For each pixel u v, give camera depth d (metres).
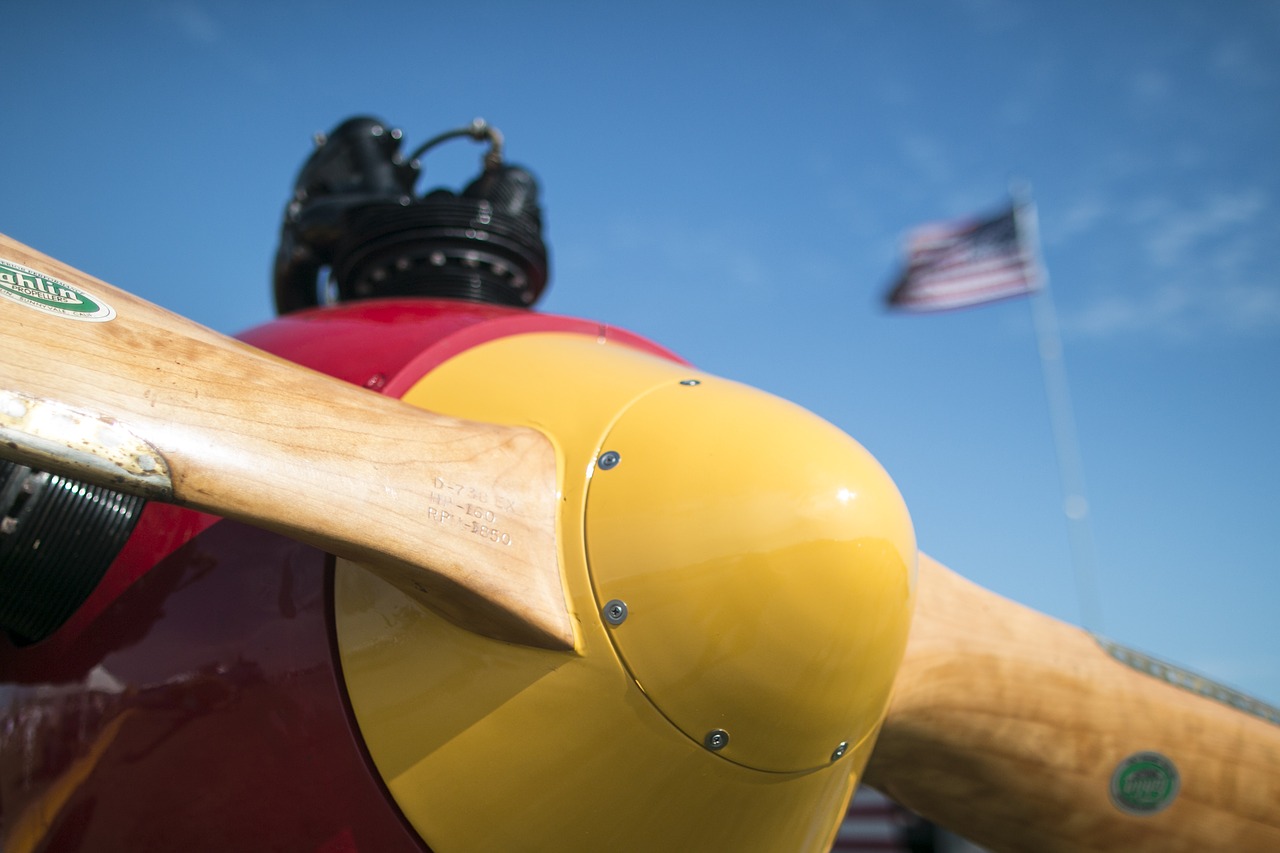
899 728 3.02
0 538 2.25
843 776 2.42
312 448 1.79
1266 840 3.30
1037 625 3.16
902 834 4.98
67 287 1.70
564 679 2.08
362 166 4.23
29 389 1.52
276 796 2.16
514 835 2.11
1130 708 3.16
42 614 2.33
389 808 2.12
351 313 2.99
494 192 4.30
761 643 2.07
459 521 1.96
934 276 14.12
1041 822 3.25
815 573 2.08
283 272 4.31
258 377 1.81
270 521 1.71
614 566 2.12
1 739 2.38
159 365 1.69
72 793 2.26
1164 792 3.22
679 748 2.11
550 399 2.42
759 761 2.16
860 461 2.28
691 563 2.09
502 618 2.00
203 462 1.64
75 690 2.30
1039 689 3.07
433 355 2.66
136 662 2.27
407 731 2.12
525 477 2.16
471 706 2.09
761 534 2.09
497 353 2.66
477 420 2.41
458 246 3.79
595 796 2.10
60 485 2.28
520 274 3.92
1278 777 3.29
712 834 2.20
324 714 2.17
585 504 2.19
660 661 2.08
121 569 2.34
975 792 3.22
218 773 2.18
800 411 2.40
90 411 1.56
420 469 1.95
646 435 2.26
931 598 3.01
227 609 2.26
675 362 3.19
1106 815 3.21
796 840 2.38
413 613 2.14
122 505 2.34
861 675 2.18
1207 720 3.24
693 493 2.14
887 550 2.17
